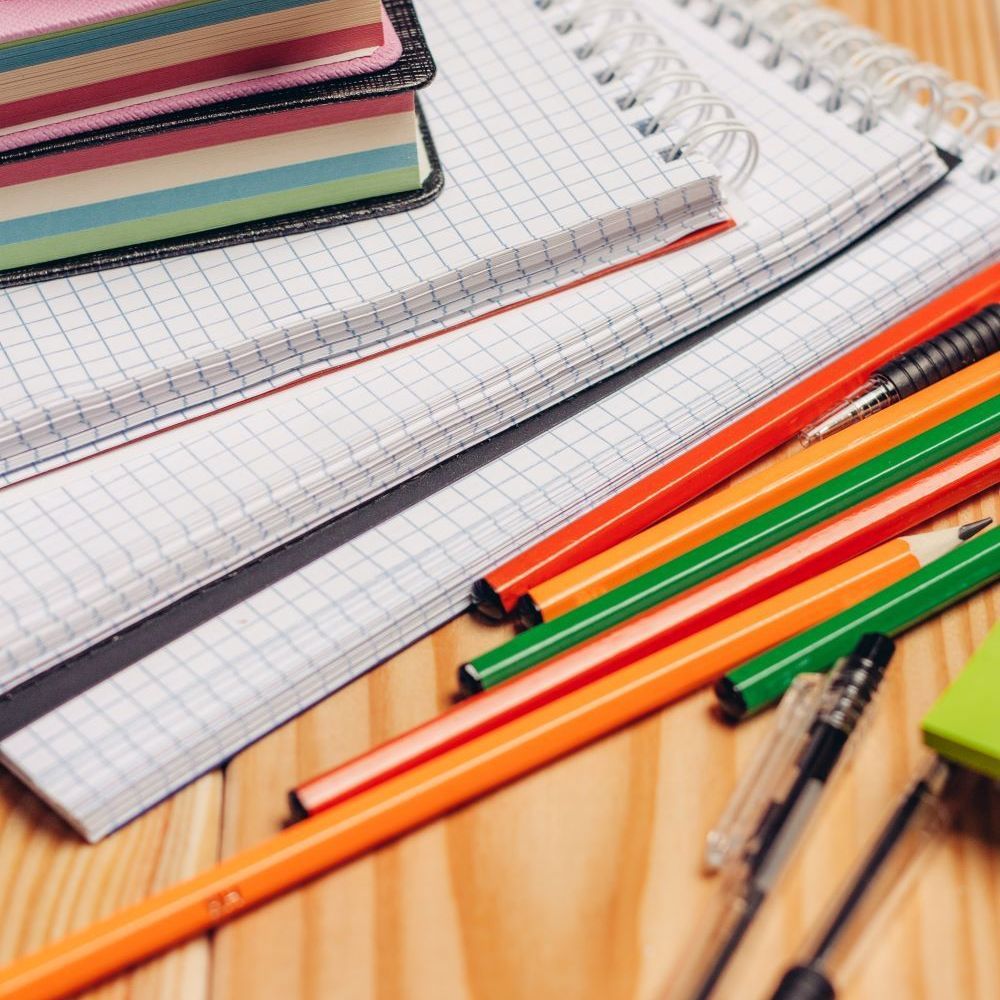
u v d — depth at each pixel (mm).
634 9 740
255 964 468
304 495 562
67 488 558
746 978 459
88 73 556
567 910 478
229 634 536
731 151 703
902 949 465
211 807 513
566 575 552
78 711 512
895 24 869
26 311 589
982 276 664
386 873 488
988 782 498
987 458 583
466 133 670
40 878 493
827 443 600
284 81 580
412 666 552
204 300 591
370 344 605
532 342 608
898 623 531
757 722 526
